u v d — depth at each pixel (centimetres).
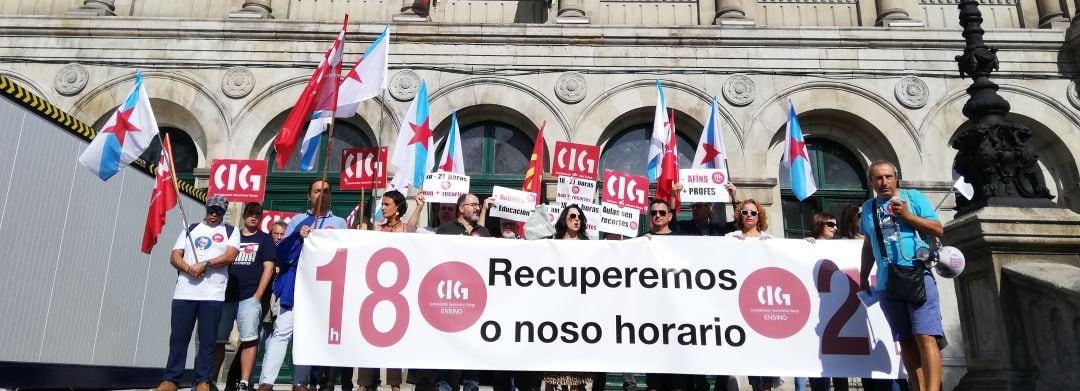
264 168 973
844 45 1243
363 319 568
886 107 1219
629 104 1222
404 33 1235
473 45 1242
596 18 1296
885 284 486
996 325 529
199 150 1222
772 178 1180
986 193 575
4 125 671
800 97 1226
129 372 877
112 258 848
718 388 634
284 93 1221
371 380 695
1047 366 498
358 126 1249
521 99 1221
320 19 1297
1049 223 542
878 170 499
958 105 1220
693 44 1244
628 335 568
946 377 1058
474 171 1244
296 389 615
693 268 582
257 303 664
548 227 716
